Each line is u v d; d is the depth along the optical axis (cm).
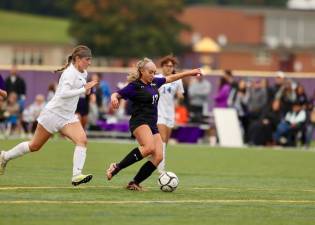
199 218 2644
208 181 3769
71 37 19425
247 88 6688
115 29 18238
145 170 3173
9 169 3994
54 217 2575
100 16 18438
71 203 2827
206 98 6969
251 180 3912
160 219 2602
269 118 6450
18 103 6531
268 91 6562
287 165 4869
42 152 5062
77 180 3170
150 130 3156
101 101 6712
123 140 6506
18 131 6512
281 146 6438
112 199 2942
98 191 3133
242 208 2856
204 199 3031
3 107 6475
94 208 2747
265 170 4528
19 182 3394
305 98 6475
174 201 2952
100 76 6800
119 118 6694
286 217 2712
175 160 4962
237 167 4659
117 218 2591
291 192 3350
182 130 6569
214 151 5706
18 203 2795
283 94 6462
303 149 6159
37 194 3005
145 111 3161
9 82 6512
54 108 3170
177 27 18900
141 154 3148
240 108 6638
